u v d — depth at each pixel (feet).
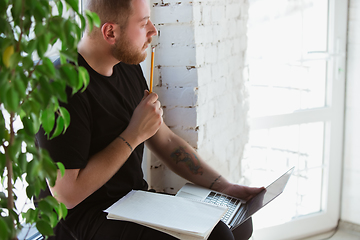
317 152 8.06
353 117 7.95
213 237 3.41
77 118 3.56
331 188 8.20
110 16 3.88
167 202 3.66
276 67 7.38
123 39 3.99
